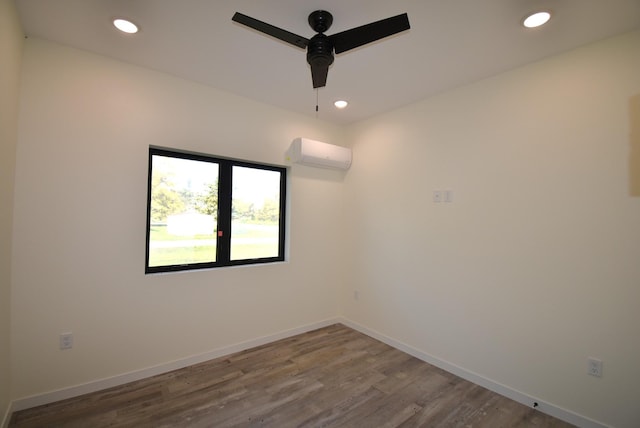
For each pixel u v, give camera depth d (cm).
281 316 341
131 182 247
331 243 387
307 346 323
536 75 229
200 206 297
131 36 208
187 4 175
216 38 209
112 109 238
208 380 252
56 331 218
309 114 356
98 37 210
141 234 252
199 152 283
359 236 372
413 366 285
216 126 291
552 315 219
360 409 220
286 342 332
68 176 221
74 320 224
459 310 272
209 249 303
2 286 181
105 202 236
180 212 285
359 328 368
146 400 223
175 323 269
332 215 388
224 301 298
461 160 273
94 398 223
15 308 204
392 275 332
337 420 207
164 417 205
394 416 213
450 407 225
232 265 317
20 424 194
